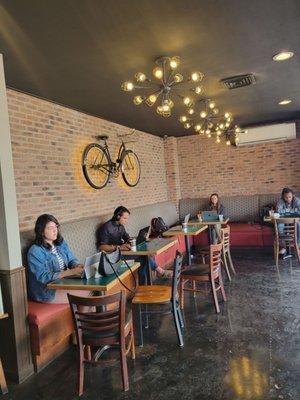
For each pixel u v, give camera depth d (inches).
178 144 312.5
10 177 101.7
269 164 281.3
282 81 159.5
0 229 99.9
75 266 126.0
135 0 83.2
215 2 86.6
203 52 118.0
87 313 90.8
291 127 267.7
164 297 116.6
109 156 214.4
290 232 209.2
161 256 213.5
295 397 83.2
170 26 97.5
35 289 113.8
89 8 85.4
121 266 114.2
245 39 109.6
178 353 109.3
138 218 225.8
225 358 103.8
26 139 149.0
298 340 111.7
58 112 171.0
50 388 95.7
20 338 100.2
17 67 119.7
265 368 96.7
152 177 281.6
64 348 117.6
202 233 266.5
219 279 153.5
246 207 284.8
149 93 154.6
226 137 285.6
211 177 302.4
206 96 177.6
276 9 91.7
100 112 195.2
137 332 127.3
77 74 129.9
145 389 91.2
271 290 164.1
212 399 85.0
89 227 174.1
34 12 85.5
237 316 135.4
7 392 94.6
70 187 176.2
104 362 92.7
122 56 115.6
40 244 119.0
